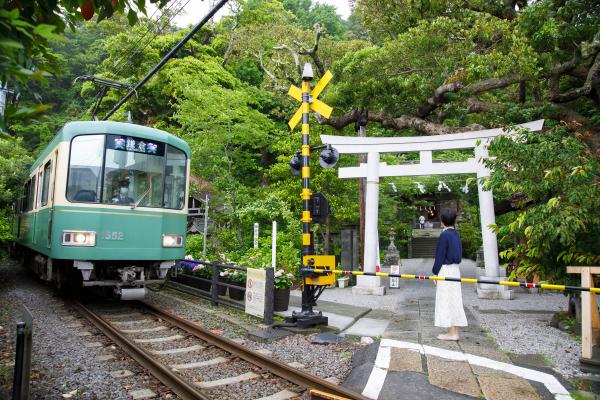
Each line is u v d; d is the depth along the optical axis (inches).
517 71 376.8
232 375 186.7
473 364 184.9
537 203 279.0
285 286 327.0
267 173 769.6
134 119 1061.8
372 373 174.7
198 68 876.0
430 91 461.7
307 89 283.3
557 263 260.1
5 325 269.9
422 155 431.8
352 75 473.4
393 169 441.1
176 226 341.4
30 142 1093.8
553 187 246.1
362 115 508.1
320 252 674.2
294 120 297.0
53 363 197.0
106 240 303.9
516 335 242.2
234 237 581.6
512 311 327.0
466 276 631.8
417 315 310.0
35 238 384.5
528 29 385.7
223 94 646.5
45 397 158.4
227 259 443.8
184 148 354.3
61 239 294.7
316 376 183.6
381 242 967.6
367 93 474.0
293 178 637.9
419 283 536.1
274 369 188.4
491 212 407.5
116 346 228.8
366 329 270.8
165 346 232.7
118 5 113.5
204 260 418.3
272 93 687.7
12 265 645.9
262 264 425.7
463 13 448.8
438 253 222.4
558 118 408.5
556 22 363.9
